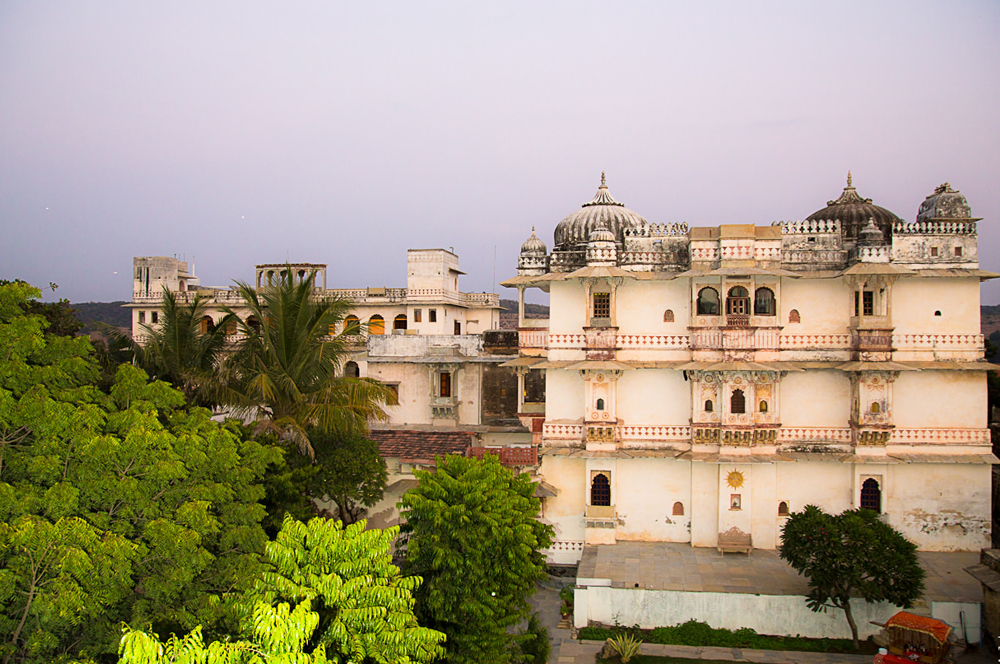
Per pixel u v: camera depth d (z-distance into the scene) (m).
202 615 18.22
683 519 34.41
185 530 18.08
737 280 33.41
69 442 18.38
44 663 16.27
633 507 34.78
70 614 15.78
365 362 47.12
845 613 27.52
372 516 37.38
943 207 33.97
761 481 33.53
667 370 34.66
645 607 29.05
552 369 35.28
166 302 32.56
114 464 18.75
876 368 31.98
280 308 32.12
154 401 22.02
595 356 34.50
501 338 45.38
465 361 44.38
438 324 57.41
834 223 34.19
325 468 31.22
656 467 34.56
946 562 31.56
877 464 32.84
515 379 44.41
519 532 23.06
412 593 22.06
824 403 33.69
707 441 33.72
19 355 19.19
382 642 15.72
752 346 33.25
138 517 18.94
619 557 32.66
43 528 16.11
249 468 21.98
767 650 27.30
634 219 40.56
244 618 15.94
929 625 24.62
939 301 33.38
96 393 20.72
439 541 22.47
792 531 27.62
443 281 57.53
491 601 21.69
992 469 36.84
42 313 27.50
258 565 18.75
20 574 16.33
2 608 16.45
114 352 34.56
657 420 34.78
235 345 39.09
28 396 18.05
